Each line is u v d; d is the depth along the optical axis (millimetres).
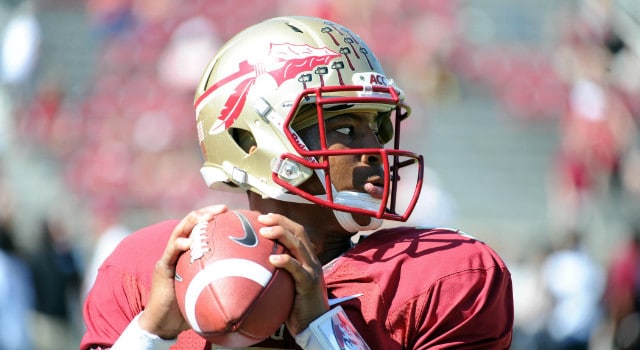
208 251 6328
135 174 38094
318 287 6406
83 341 7398
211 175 7543
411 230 7430
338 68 7148
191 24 42156
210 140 7488
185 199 37125
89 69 43844
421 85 43031
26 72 40625
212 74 7508
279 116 7105
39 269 24891
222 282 6199
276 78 7156
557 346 24906
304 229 6656
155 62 42406
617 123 37594
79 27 45688
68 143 39750
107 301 7418
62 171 38594
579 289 24875
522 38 46625
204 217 6566
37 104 40406
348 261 7141
